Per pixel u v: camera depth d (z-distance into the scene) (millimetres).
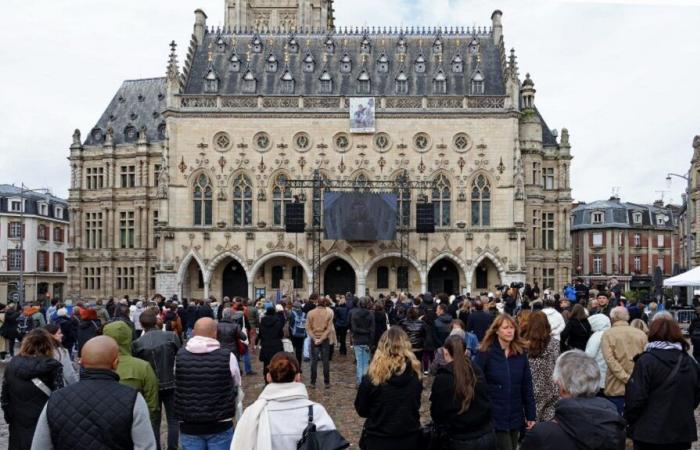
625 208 102438
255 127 67125
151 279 73688
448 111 66750
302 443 8336
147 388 12547
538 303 23062
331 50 72375
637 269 102312
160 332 15211
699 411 21469
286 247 66312
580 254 104250
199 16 73875
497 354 11664
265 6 86875
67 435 7945
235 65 70875
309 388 25219
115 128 77875
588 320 17016
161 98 78188
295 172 66938
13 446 11062
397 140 67062
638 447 11008
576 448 7258
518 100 67375
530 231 70438
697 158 71062
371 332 24312
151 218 73875
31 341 11234
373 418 10172
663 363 10703
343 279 69062
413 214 66938
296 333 29953
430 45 73562
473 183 67125
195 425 11484
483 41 74125
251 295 66062
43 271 103812
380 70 71000
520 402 11672
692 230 72438
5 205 99188
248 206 67312
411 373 10203
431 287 69125
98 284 75188
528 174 70438
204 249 66375
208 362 11508
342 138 67312
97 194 75688
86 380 8289
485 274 68562
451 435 10094
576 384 7594
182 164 66812
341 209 63344
